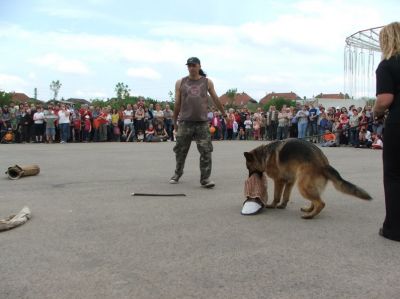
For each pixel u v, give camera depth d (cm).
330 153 1552
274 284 357
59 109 2173
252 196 615
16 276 374
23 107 2183
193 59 801
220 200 700
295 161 584
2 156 1419
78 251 440
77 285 355
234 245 461
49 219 573
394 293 341
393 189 477
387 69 471
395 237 476
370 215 600
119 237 489
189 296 335
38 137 2180
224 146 1914
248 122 2541
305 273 381
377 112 487
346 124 1938
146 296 335
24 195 741
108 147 1834
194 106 808
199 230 519
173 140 2380
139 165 1177
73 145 1962
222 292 342
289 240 480
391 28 479
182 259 416
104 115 2225
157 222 557
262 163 631
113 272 383
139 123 2270
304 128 2125
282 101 6406
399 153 469
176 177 873
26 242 470
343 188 552
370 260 414
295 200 702
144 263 405
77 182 884
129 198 716
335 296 335
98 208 639
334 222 561
